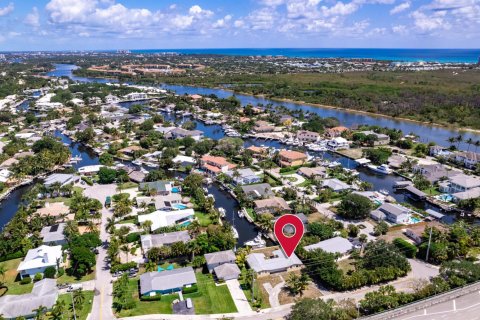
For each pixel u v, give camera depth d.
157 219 137.00
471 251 118.62
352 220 143.25
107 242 126.12
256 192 162.12
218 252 114.94
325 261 107.75
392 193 175.50
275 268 109.19
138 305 95.62
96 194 166.12
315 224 128.62
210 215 143.62
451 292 95.62
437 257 113.44
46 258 109.88
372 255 110.25
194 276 104.06
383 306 90.62
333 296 98.81
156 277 102.44
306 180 184.12
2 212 156.25
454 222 141.38
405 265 107.69
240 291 101.50
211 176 190.25
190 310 93.12
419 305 91.75
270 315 91.94
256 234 135.25
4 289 103.38
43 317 90.69
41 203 151.38
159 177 181.12
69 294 99.88
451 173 185.00
